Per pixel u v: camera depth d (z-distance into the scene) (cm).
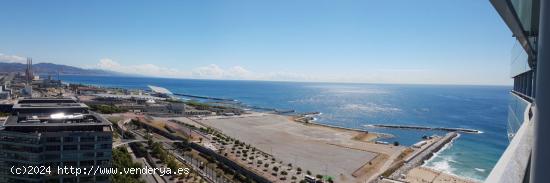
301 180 15462
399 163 19050
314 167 18162
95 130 13475
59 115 15288
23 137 12412
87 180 12838
